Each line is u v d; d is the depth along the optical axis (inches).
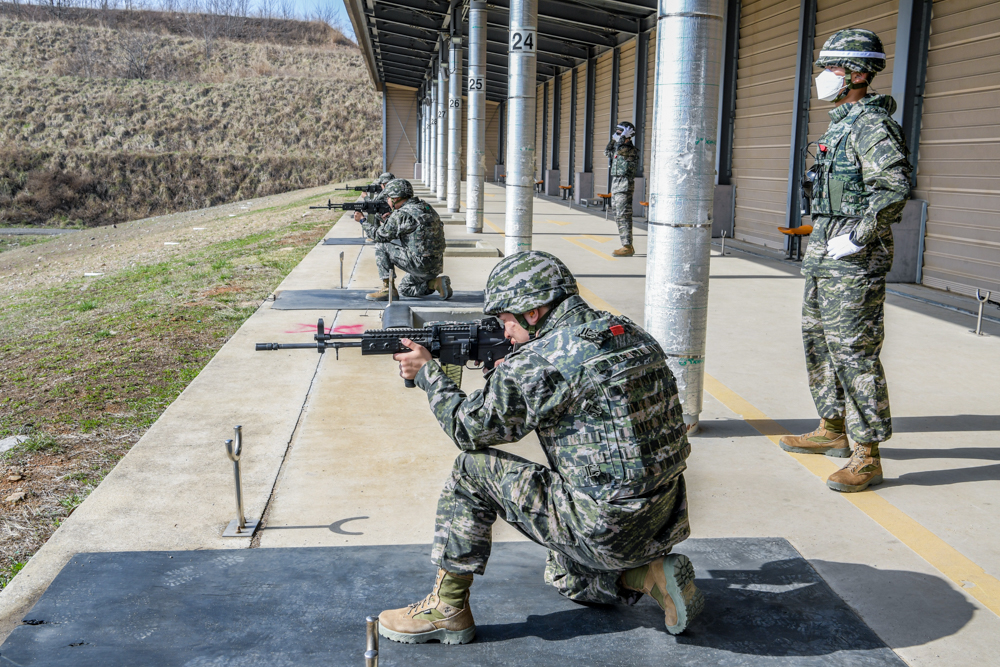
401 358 112.2
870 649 109.5
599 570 113.0
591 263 504.1
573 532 100.9
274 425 199.3
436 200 1083.3
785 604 120.3
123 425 215.3
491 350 115.6
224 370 247.6
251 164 2362.2
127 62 2989.7
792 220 536.4
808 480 169.6
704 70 173.6
